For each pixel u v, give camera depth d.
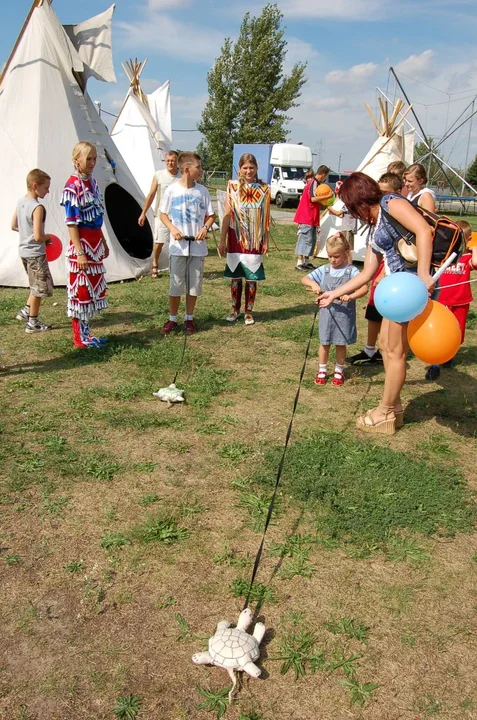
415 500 3.75
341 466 4.15
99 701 2.37
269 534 3.42
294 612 2.86
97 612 2.81
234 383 5.77
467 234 5.56
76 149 6.17
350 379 5.98
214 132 45.31
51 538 3.32
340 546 3.35
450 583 3.09
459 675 2.54
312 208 12.08
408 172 5.95
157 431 4.68
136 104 16.48
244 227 7.48
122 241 11.99
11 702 2.35
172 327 7.33
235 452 4.32
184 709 2.35
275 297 9.73
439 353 4.05
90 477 3.95
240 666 2.46
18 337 6.99
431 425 5.01
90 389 5.45
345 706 2.39
